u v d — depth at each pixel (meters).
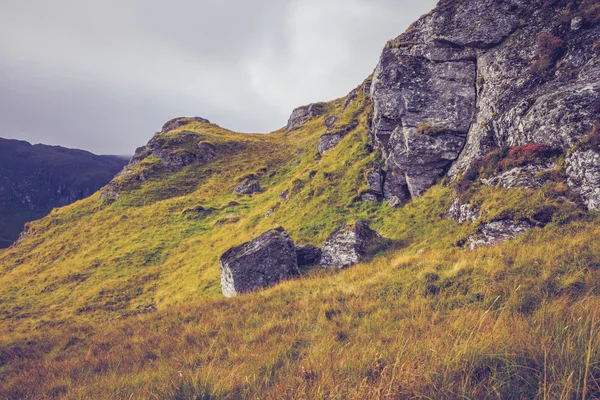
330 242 18.42
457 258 12.58
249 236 29.75
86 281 31.84
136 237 40.81
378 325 8.12
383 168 25.52
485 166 17.08
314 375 5.38
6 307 29.00
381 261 15.59
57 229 50.91
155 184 58.56
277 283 16.44
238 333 9.88
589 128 13.23
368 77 45.03
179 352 9.48
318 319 9.52
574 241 10.25
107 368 9.59
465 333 6.07
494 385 4.01
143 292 27.02
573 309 5.90
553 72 17.09
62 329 16.89
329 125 55.41
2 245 189.12
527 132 15.80
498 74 19.81
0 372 11.07
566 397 3.53
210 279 23.78
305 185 31.52
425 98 22.94
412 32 25.64
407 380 4.36
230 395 5.12
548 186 13.43
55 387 8.54
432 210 19.25
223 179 58.25
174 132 77.81
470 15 22.42
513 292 8.07
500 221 13.67
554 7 19.31
